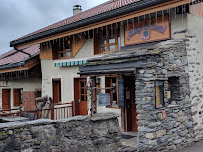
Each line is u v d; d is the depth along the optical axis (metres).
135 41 8.38
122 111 8.87
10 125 3.95
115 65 6.94
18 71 12.60
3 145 3.82
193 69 7.73
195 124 7.66
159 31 7.76
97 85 9.13
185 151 6.70
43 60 11.64
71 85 10.34
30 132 4.16
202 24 8.30
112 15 7.80
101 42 9.79
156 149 6.16
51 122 4.46
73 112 9.78
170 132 6.69
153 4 6.84
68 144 4.66
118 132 5.54
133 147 7.03
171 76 6.92
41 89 12.63
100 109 9.60
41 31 11.05
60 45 11.20
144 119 6.27
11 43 11.50
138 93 6.46
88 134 4.99
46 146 4.34
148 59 6.21
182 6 7.06
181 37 7.47
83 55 9.98
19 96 14.26
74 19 10.74
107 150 5.26
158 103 6.44
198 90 7.88
